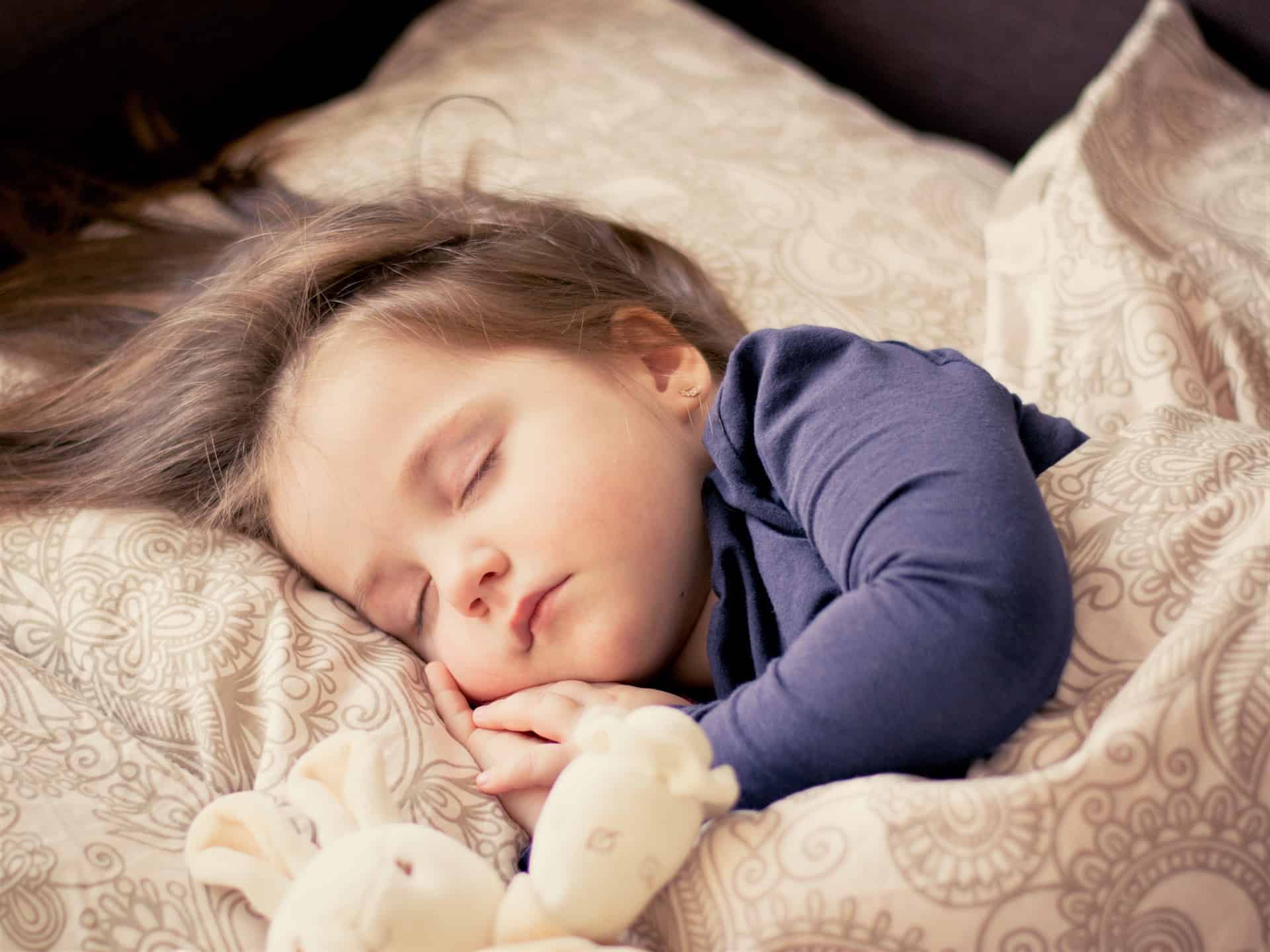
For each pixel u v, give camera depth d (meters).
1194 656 0.56
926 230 1.08
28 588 0.84
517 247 0.92
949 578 0.57
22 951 0.59
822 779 0.58
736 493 0.74
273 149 1.27
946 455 0.62
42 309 1.09
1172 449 0.70
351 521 0.77
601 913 0.51
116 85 1.29
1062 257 0.94
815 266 1.04
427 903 0.50
